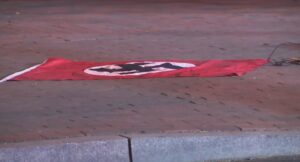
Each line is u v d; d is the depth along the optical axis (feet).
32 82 40.42
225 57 47.47
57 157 27.76
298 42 53.57
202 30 60.75
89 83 39.88
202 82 39.58
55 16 71.00
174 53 49.49
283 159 29.09
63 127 30.76
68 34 59.67
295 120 31.73
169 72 42.27
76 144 27.89
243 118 32.07
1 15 72.33
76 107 34.47
